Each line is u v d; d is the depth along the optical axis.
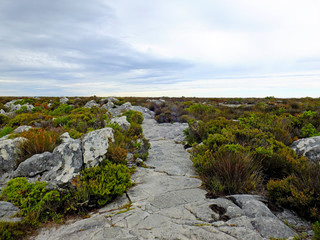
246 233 2.72
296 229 3.07
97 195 4.02
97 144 5.48
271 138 6.37
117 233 2.93
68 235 2.97
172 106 20.98
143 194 4.37
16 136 7.84
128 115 15.38
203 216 3.25
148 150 8.52
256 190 4.38
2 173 5.63
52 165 5.18
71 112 17.55
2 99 35.50
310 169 4.45
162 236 2.79
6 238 2.99
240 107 20.58
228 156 4.93
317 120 9.46
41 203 3.65
